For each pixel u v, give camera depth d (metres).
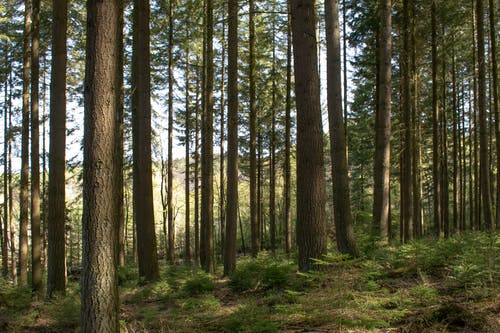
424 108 22.06
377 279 6.05
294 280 6.68
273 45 19.36
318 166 6.77
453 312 4.12
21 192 12.93
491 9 14.47
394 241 10.00
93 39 4.39
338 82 9.04
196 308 6.37
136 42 12.57
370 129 19.75
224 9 13.58
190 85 22.14
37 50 10.93
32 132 10.68
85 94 4.43
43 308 7.62
